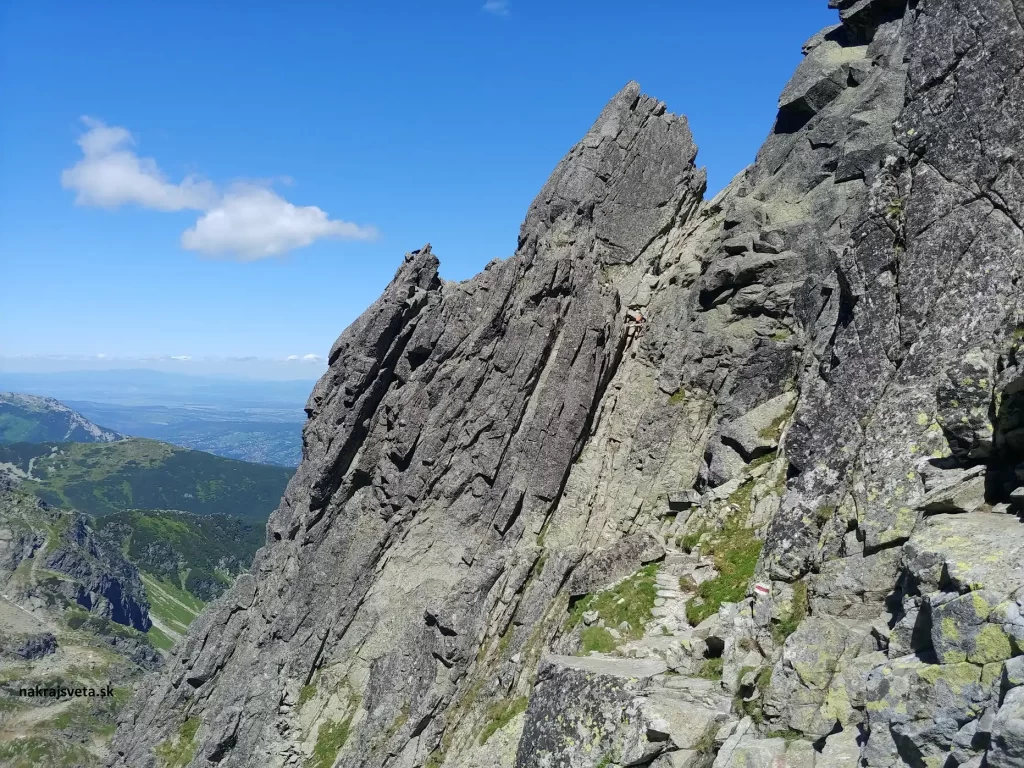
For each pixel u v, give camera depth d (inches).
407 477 1914.4
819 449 818.2
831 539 765.3
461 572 1785.2
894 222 828.6
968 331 743.1
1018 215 745.0
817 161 1705.2
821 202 1643.7
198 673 2025.1
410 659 1663.4
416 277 2085.4
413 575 1835.6
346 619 1865.2
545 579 1533.0
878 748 574.9
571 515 1707.7
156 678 2121.1
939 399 692.1
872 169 1578.5
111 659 6353.3
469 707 1481.3
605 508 1678.2
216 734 1836.9
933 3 857.5
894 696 569.6
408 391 1953.7
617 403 1811.0
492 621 1584.6
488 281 2007.9
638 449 1688.0
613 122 2128.4
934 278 783.7
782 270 1630.2
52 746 4658.0
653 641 1112.2
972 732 518.0
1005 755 466.0
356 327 2150.6
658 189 2053.4
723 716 770.2
